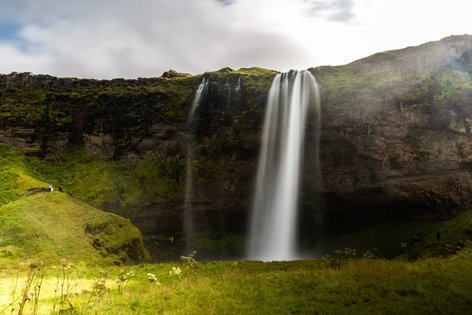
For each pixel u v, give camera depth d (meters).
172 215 69.69
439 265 24.36
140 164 76.00
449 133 57.00
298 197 65.31
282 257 63.56
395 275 20.58
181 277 25.80
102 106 84.31
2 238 41.59
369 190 61.25
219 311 15.12
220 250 66.38
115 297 17.98
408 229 59.84
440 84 58.59
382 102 60.06
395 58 64.12
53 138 84.12
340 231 67.06
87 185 72.94
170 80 89.44
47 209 50.50
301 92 65.88
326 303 16.12
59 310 15.38
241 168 68.62
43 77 95.88
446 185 57.09
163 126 77.44
